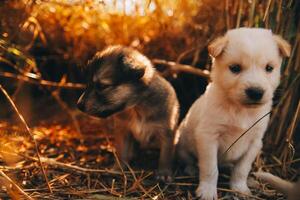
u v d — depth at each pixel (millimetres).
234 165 819
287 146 864
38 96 1204
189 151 869
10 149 850
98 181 800
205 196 754
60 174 811
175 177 835
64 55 1188
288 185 703
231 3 989
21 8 1046
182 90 1128
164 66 1114
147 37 1156
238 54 711
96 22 1178
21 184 766
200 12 1099
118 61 785
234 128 766
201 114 788
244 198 768
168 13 1149
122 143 860
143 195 754
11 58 1130
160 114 823
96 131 1068
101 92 773
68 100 1203
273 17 898
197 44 1091
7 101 1156
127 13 1174
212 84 783
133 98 794
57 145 971
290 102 912
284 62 909
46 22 1163
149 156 944
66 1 1082
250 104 702
